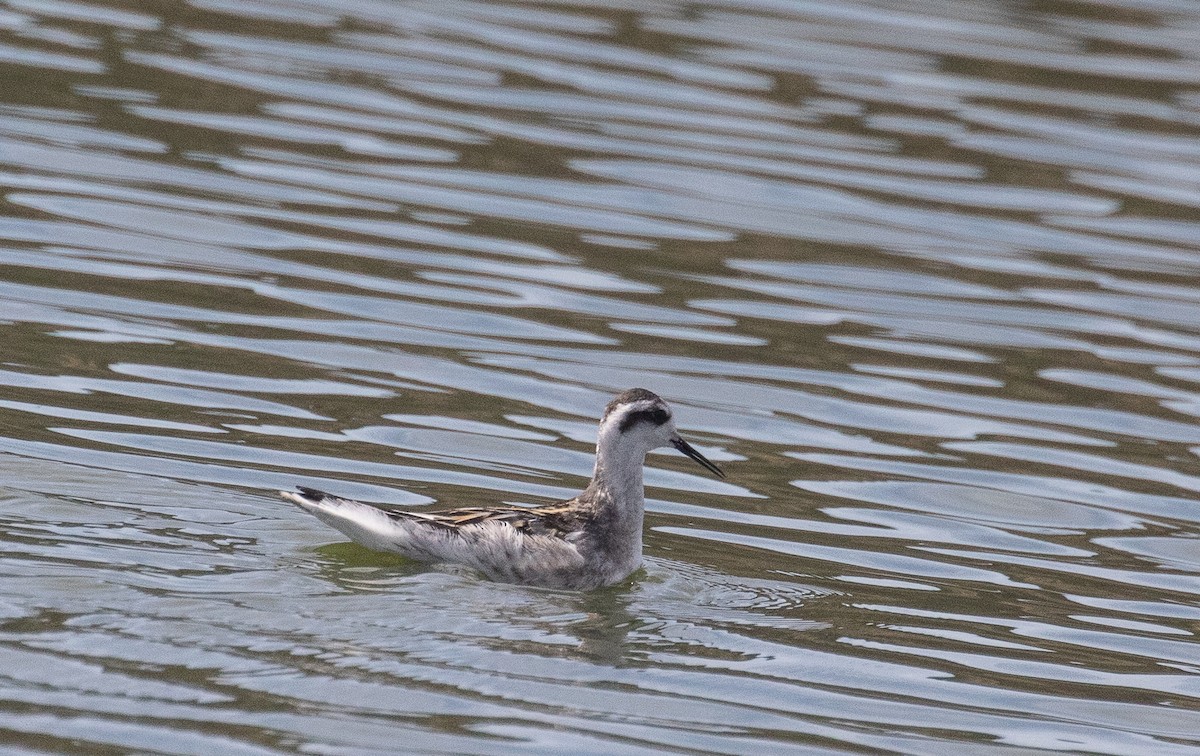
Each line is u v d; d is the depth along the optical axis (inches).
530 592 549.3
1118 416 764.0
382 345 764.0
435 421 699.4
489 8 1205.1
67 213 853.2
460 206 917.2
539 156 983.6
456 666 481.1
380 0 1200.2
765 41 1184.2
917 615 570.6
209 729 426.9
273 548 550.9
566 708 466.0
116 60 1035.9
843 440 724.7
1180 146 1074.7
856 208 962.7
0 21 1073.5
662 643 522.9
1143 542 652.7
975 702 506.0
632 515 583.5
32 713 423.8
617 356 778.2
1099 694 520.4
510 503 629.9
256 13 1146.0
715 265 886.4
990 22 1258.0
